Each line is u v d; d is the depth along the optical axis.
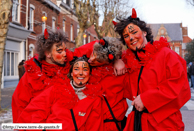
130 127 2.62
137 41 2.65
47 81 2.64
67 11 21.00
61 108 2.45
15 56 14.45
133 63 2.64
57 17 19.36
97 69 2.72
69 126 2.36
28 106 2.47
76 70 2.58
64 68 2.71
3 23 5.73
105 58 2.49
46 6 17.47
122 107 2.83
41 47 2.63
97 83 2.71
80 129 2.42
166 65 2.47
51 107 2.49
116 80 2.77
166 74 2.46
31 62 2.74
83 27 11.18
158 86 2.39
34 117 2.38
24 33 14.36
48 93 2.53
